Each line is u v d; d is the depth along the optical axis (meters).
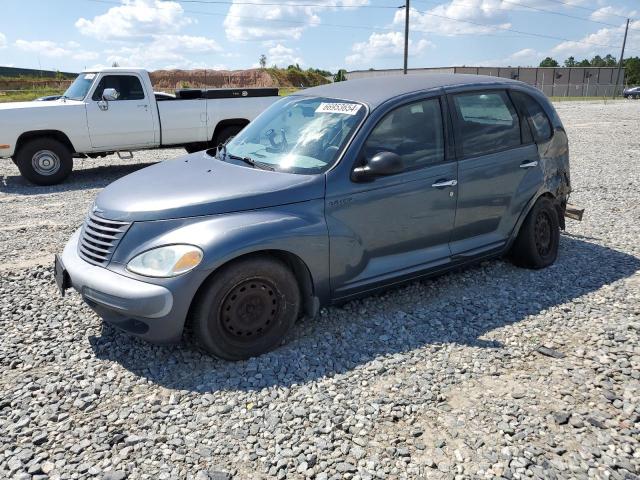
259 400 3.27
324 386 3.41
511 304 4.61
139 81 10.95
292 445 2.88
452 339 4.02
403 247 4.41
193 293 3.43
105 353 3.86
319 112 4.52
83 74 11.28
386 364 3.66
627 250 6.03
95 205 4.05
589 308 4.51
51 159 10.30
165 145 11.54
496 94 5.03
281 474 2.67
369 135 4.15
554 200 5.49
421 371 3.58
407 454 2.80
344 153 4.05
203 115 11.62
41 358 3.78
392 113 4.30
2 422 3.08
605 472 2.68
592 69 78.38
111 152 11.05
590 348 3.87
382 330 4.16
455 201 4.62
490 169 4.81
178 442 2.90
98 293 3.56
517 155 5.05
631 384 3.41
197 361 3.73
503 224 5.05
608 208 7.99
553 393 3.34
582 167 11.42
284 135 4.49
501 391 3.36
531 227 5.23
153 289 3.40
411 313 4.46
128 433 2.99
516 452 2.82
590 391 3.35
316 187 3.89
